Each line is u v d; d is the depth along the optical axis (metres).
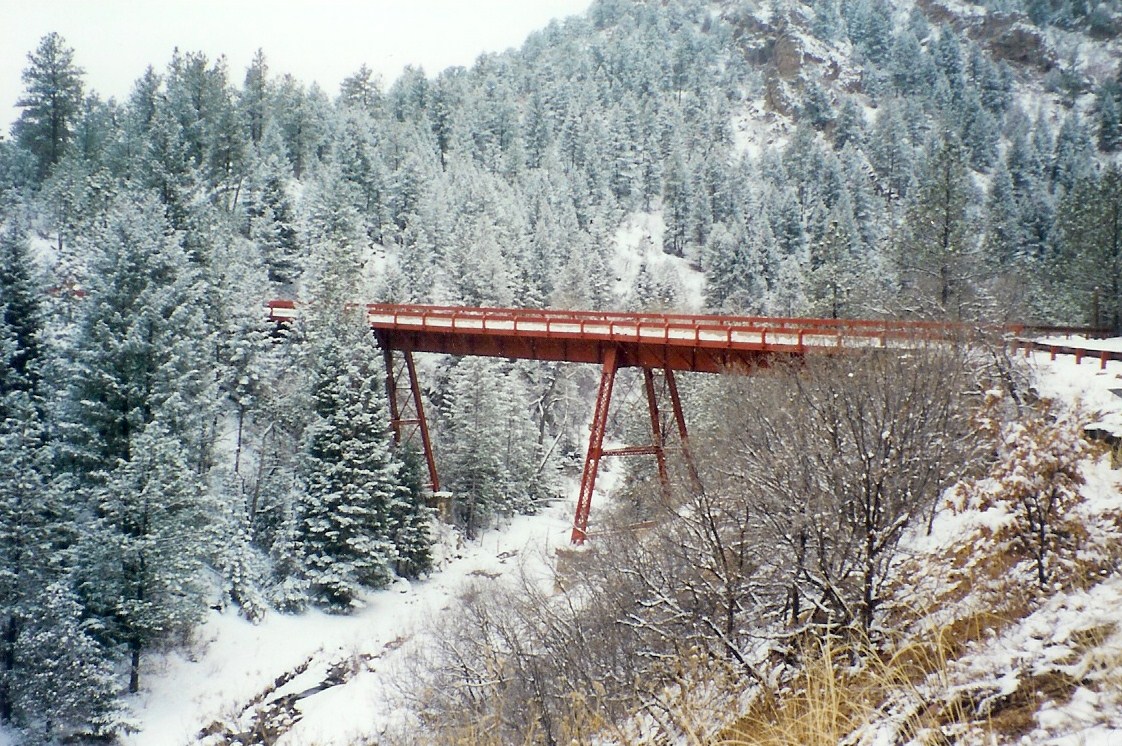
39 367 35.59
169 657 31.50
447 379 62.84
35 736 25.84
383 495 40.59
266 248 70.69
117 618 29.98
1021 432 12.12
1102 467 12.61
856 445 13.47
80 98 91.19
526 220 105.12
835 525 13.13
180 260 39.06
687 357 34.22
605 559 19.56
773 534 14.89
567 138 148.38
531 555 46.19
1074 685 5.97
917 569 12.36
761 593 13.96
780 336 32.19
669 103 197.25
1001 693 6.18
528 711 13.88
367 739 23.53
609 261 112.31
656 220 140.00
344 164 95.56
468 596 29.23
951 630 8.80
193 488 32.12
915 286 38.91
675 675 10.64
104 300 34.78
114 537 29.41
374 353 43.16
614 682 13.91
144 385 34.47
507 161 133.88
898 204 148.38
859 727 6.58
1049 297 51.97
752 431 20.53
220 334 45.00
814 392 19.66
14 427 29.98
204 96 91.31
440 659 24.19
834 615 11.61
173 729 28.03
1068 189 158.12
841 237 63.78
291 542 39.19
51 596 27.16
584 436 78.38
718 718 8.68
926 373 16.33
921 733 5.92
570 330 38.59
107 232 35.88
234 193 85.81
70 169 75.38
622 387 79.19
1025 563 10.37
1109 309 45.03
